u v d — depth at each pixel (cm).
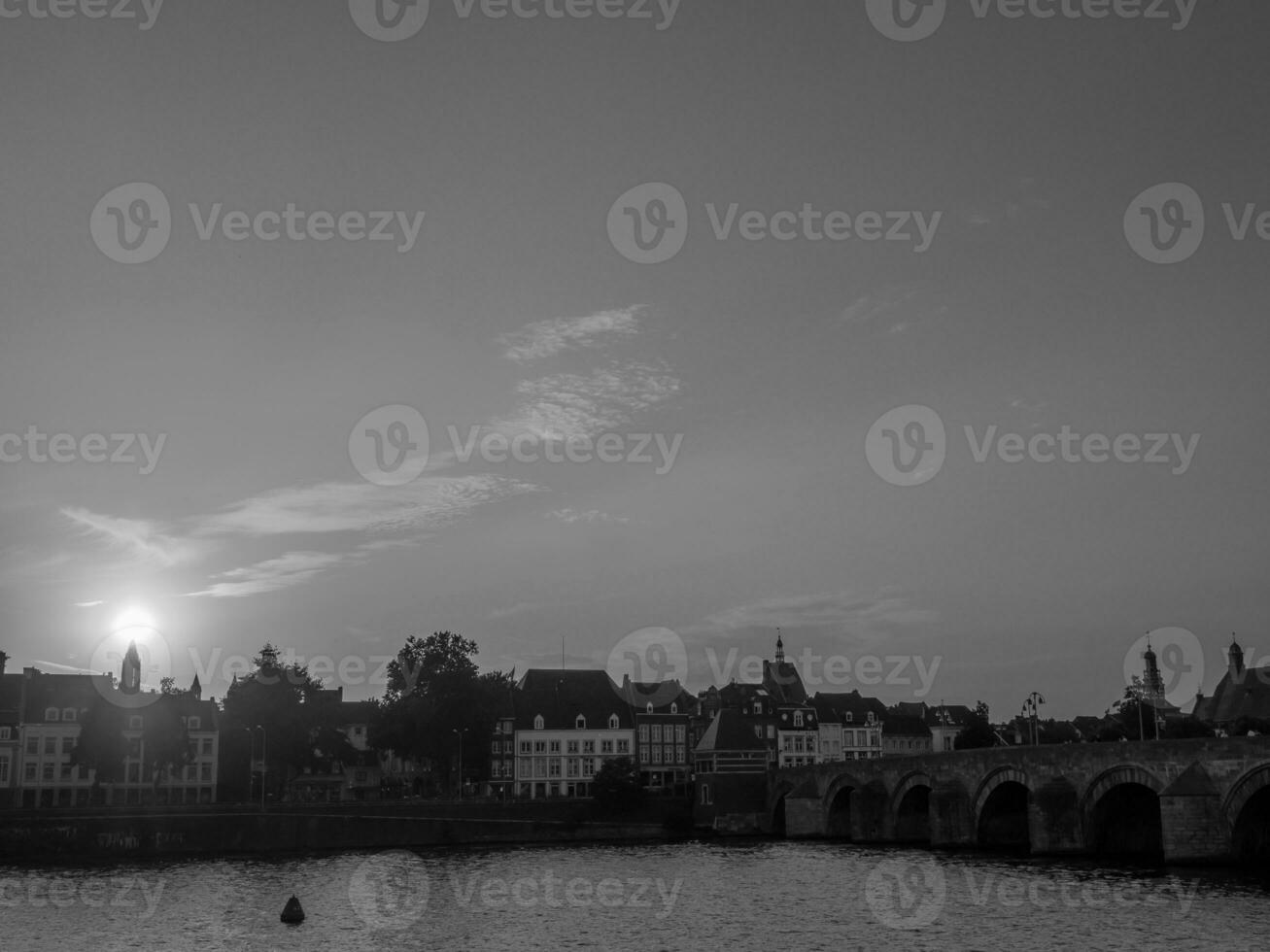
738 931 7562
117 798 17800
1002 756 11925
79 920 8400
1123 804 10862
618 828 16225
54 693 17700
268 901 9144
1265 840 9450
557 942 7294
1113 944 6644
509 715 19850
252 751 18175
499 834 15350
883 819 14288
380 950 7112
